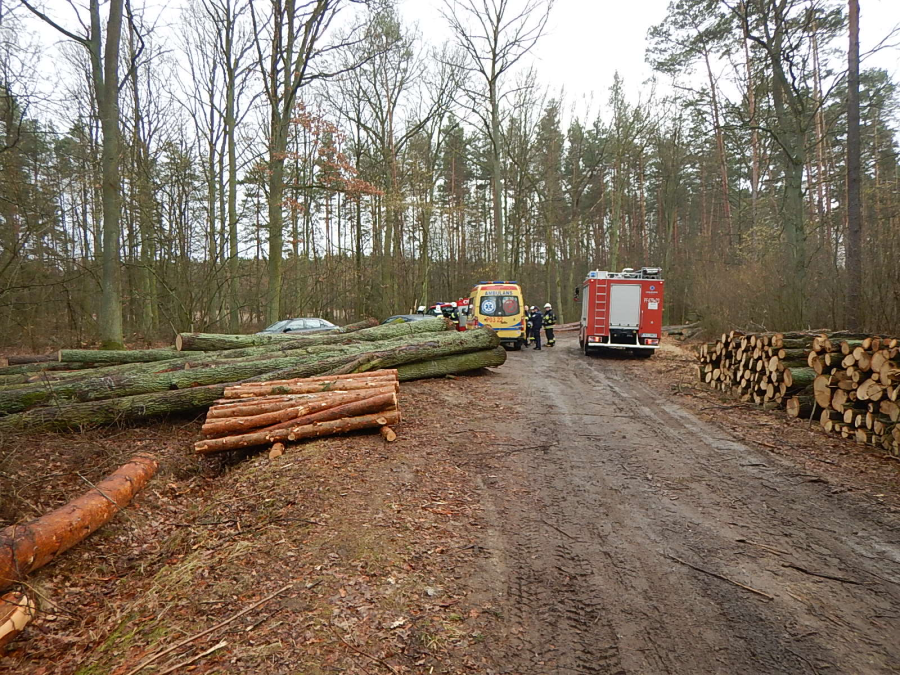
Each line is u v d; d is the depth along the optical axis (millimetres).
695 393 10492
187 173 17906
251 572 3672
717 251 29641
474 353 12062
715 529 4441
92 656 3080
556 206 39438
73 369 9703
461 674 2727
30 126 13672
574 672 2756
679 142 32156
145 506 5305
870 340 6422
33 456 5945
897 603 3357
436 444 6680
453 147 37719
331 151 18156
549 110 34625
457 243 41875
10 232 11773
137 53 18344
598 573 3744
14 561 3662
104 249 12438
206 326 17125
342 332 13844
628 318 16625
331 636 2973
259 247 19500
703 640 3008
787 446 6707
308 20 16750
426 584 3553
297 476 5352
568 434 7430
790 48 15109
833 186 25469
